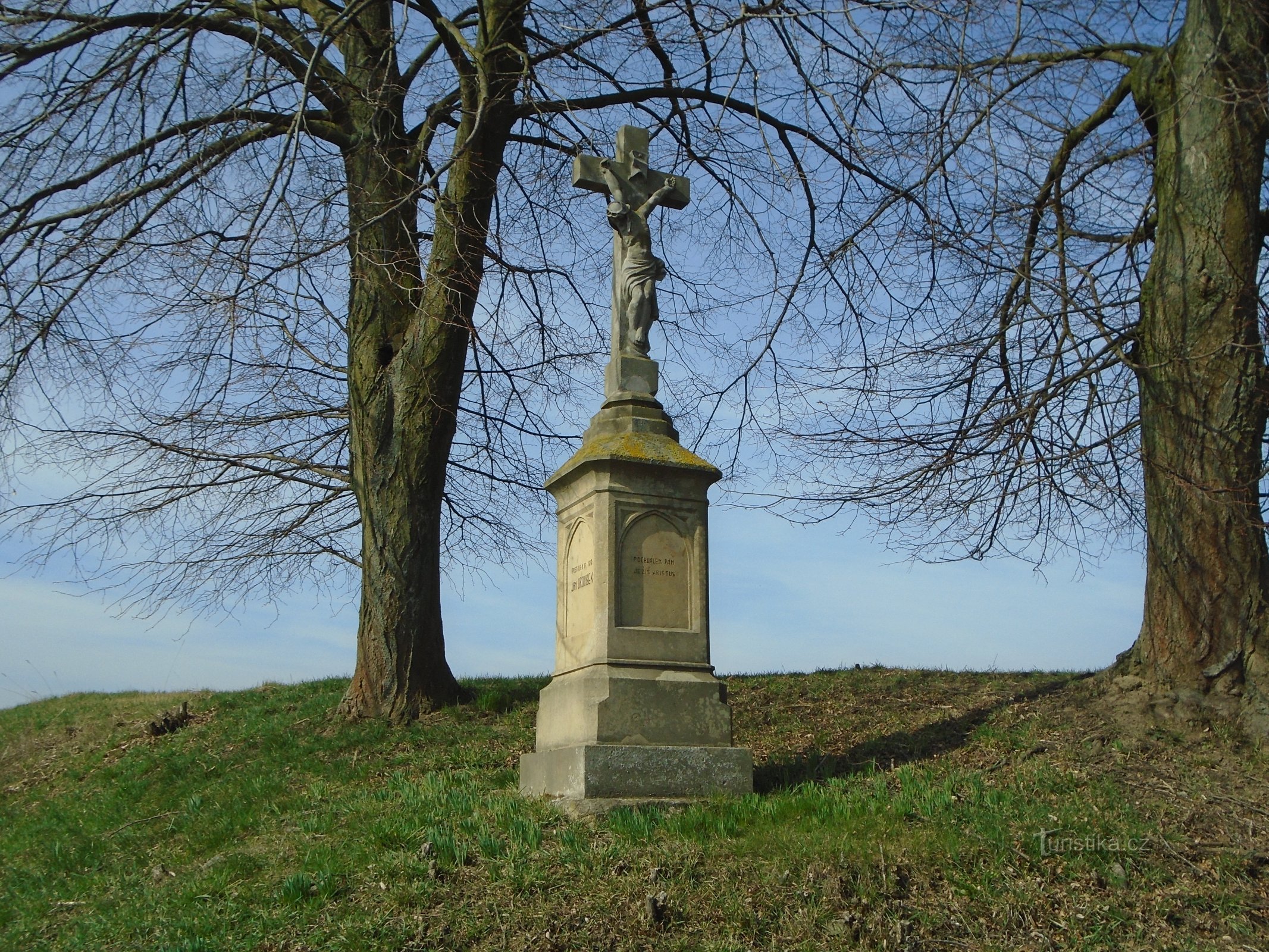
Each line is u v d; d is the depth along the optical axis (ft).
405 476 43.16
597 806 27.20
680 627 30.22
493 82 41.42
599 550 29.78
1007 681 40.91
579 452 31.50
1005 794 27.61
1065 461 33.47
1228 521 31.53
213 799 35.04
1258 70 31.24
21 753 48.67
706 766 28.78
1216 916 23.08
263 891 24.38
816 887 22.99
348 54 44.73
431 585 43.27
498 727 40.16
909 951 21.57
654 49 47.03
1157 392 32.76
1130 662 33.68
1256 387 31.76
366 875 24.30
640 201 33.37
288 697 48.55
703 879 23.35
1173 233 32.71
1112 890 23.65
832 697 41.19
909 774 29.55
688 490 30.96
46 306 40.34
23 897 30.07
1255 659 31.17
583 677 29.30
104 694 61.46
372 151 42.11
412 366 43.21
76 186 40.91
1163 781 28.35
